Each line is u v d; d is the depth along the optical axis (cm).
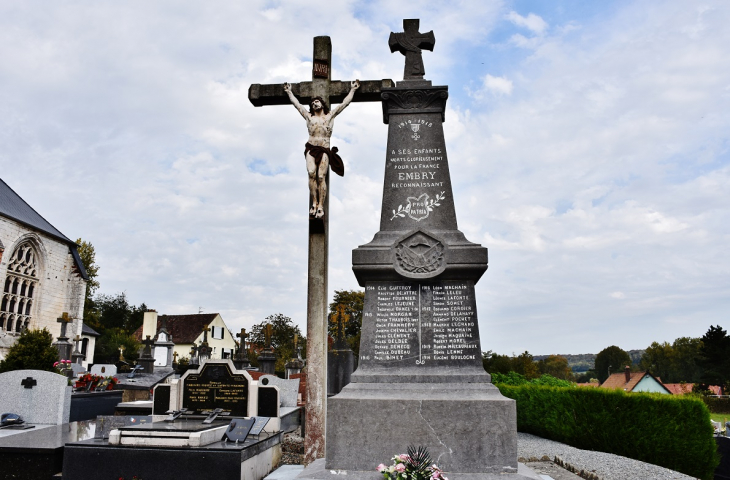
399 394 614
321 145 872
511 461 580
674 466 970
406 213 714
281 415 1221
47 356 1556
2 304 2962
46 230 3262
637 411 1025
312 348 869
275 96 948
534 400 1378
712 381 4734
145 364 2302
